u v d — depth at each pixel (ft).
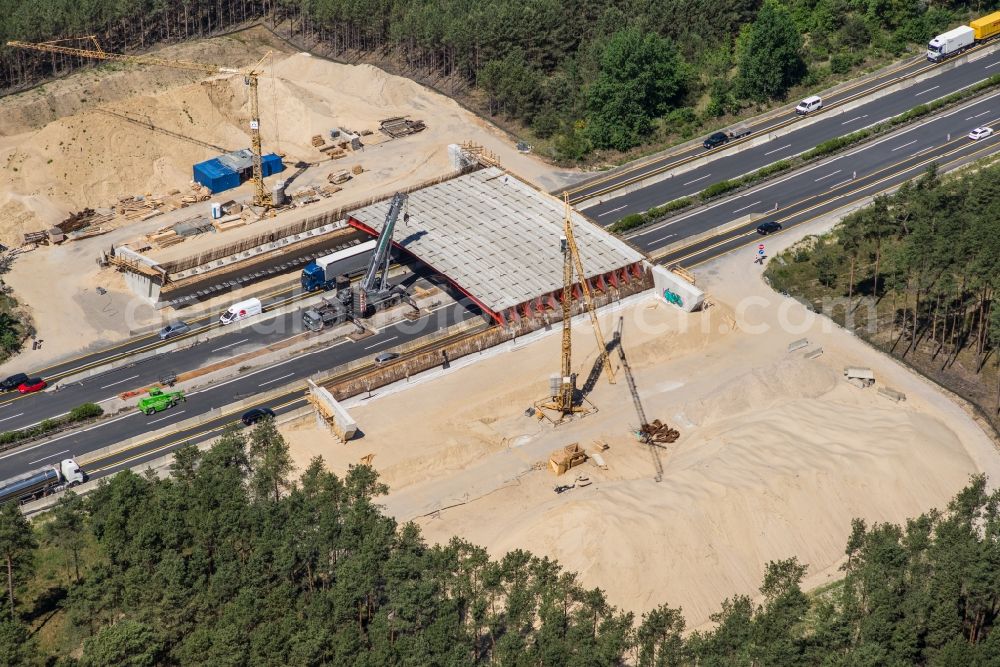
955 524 485.97
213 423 620.90
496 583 464.65
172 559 488.02
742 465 556.92
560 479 576.61
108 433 617.21
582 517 523.70
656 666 440.04
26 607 517.96
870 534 486.79
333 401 602.03
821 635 454.81
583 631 444.55
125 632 459.73
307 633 456.04
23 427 623.77
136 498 525.34
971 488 517.14
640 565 507.71
